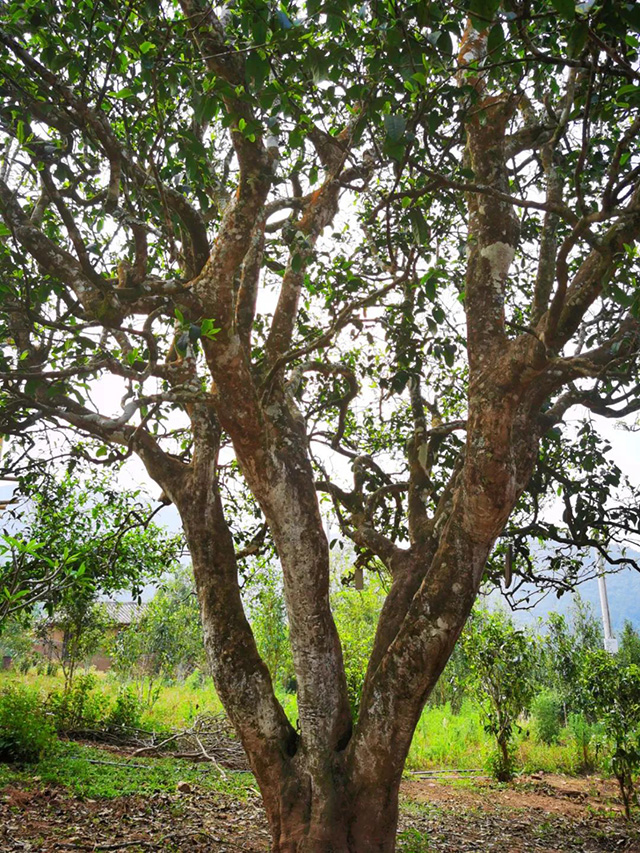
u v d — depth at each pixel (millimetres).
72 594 9008
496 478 4152
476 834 8188
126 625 16844
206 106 3754
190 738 12398
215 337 4348
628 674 10234
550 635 16500
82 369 4457
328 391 7062
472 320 4559
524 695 12312
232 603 5031
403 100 3559
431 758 13641
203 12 3791
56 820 6641
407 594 5039
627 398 5488
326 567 4961
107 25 3916
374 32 3414
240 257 4363
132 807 7434
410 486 5738
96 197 5258
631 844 8086
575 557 7180
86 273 3672
